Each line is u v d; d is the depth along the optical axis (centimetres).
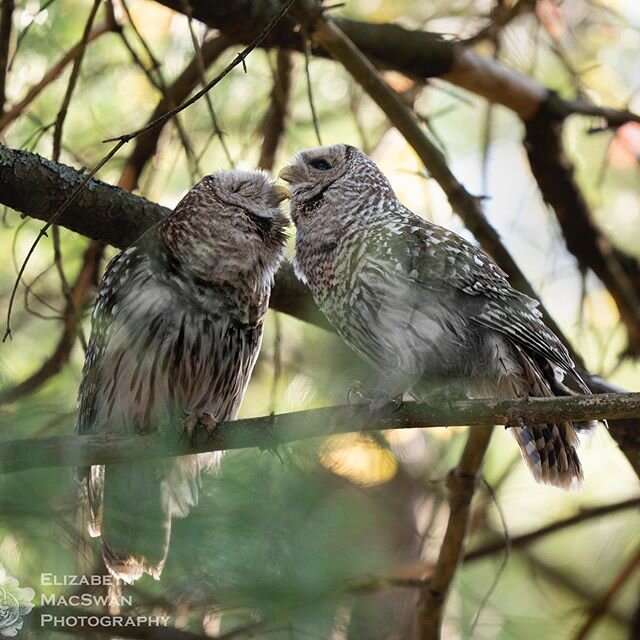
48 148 1256
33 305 1205
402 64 1234
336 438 850
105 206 1030
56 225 1007
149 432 983
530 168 1298
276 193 1046
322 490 684
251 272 1016
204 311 992
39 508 584
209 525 646
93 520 912
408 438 1366
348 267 1027
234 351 1011
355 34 1209
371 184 1085
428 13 1380
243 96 1336
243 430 855
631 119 1279
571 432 995
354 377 1041
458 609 1267
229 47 1211
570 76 1376
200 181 1038
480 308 1002
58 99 1263
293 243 1262
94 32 1162
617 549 1360
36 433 612
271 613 655
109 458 854
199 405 1012
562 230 1297
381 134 1372
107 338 986
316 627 667
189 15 988
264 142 1249
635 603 1359
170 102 1085
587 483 1446
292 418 841
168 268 995
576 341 1337
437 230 1045
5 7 1106
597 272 1290
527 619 1243
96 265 1176
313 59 1307
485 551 1282
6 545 629
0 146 989
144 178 1312
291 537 651
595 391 1123
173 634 792
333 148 1125
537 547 1423
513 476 1417
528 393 1012
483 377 1023
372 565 664
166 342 980
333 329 1147
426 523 1355
